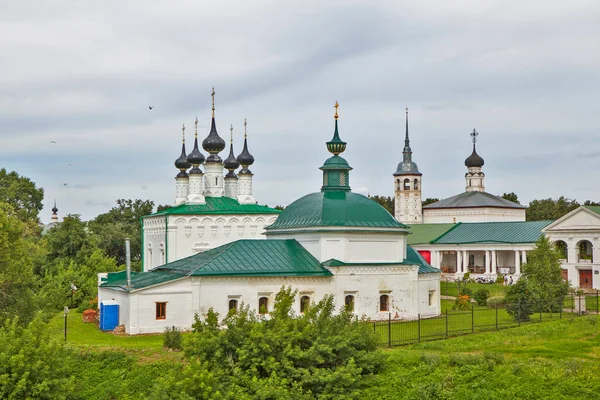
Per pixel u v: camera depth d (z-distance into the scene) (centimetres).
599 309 8544
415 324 7350
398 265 8075
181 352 5819
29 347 4966
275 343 4944
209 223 10944
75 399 5244
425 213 17538
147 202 17038
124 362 5666
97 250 11331
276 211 11306
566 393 4762
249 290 7412
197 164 11400
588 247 13300
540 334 6625
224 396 4638
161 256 11056
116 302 7431
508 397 4778
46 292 9231
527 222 13938
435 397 4906
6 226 6925
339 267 7762
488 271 13650
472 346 6100
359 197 8356
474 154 17750
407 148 17975
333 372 4981
